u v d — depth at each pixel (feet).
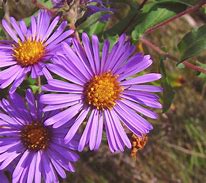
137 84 0.49
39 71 0.47
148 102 0.48
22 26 0.52
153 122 0.95
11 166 0.50
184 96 1.05
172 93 0.59
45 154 0.50
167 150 1.00
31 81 0.52
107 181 0.95
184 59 0.60
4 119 0.49
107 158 0.95
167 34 1.07
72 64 0.47
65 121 0.46
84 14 0.54
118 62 0.49
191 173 1.01
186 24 1.11
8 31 0.52
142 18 0.61
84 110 0.49
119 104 0.50
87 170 0.94
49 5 0.58
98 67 0.49
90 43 0.49
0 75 0.49
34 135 0.50
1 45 0.51
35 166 0.49
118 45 0.48
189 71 1.03
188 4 0.61
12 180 0.49
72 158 0.48
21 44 0.51
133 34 0.61
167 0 0.62
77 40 0.47
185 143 1.02
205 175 1.01
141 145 0.53
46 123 0.45
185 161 1.01
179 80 0.98
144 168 0.99
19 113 0.50
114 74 0.49
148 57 0.48
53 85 0.45
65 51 0.46
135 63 0.48
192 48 0.60
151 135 0.95
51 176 0.49
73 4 0.51
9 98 0.49
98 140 0.47
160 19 0.61
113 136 0.48
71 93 0.47
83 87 0.49
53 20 0.50
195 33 0.60
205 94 1.06
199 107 1.05
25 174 0.49
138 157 0.99
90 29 0.57
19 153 0.50
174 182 1.00
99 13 0.53
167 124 0.97
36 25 0.51
